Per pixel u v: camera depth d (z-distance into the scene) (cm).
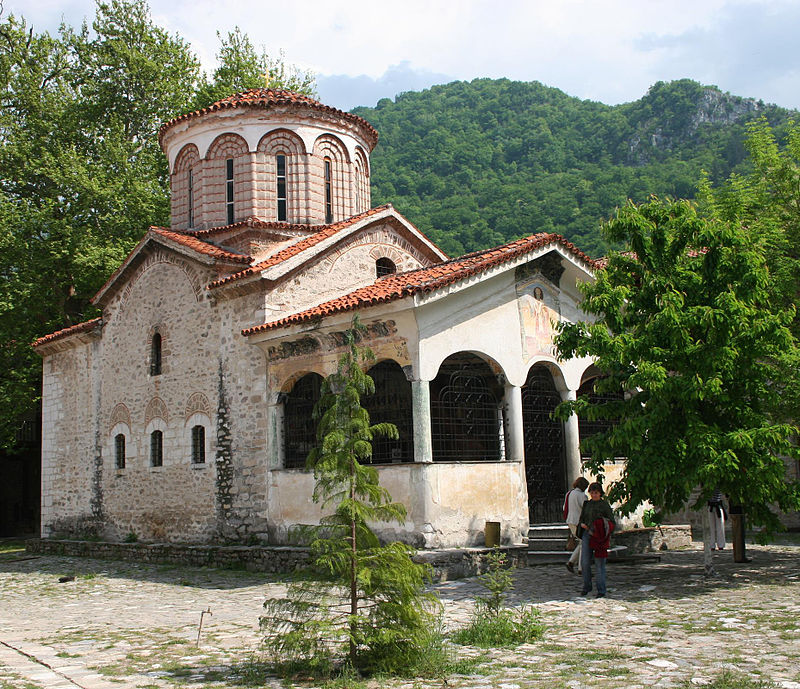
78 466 2261
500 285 1566
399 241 1997
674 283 1230
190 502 1867
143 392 2047
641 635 863
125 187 2717
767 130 1611
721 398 1157
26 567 1938
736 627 887
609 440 1216
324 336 1570
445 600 1141
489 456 1705
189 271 1938
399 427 1744
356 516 766
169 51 3092
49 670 804
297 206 2058
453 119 10025
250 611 1150
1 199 2603
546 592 1180
